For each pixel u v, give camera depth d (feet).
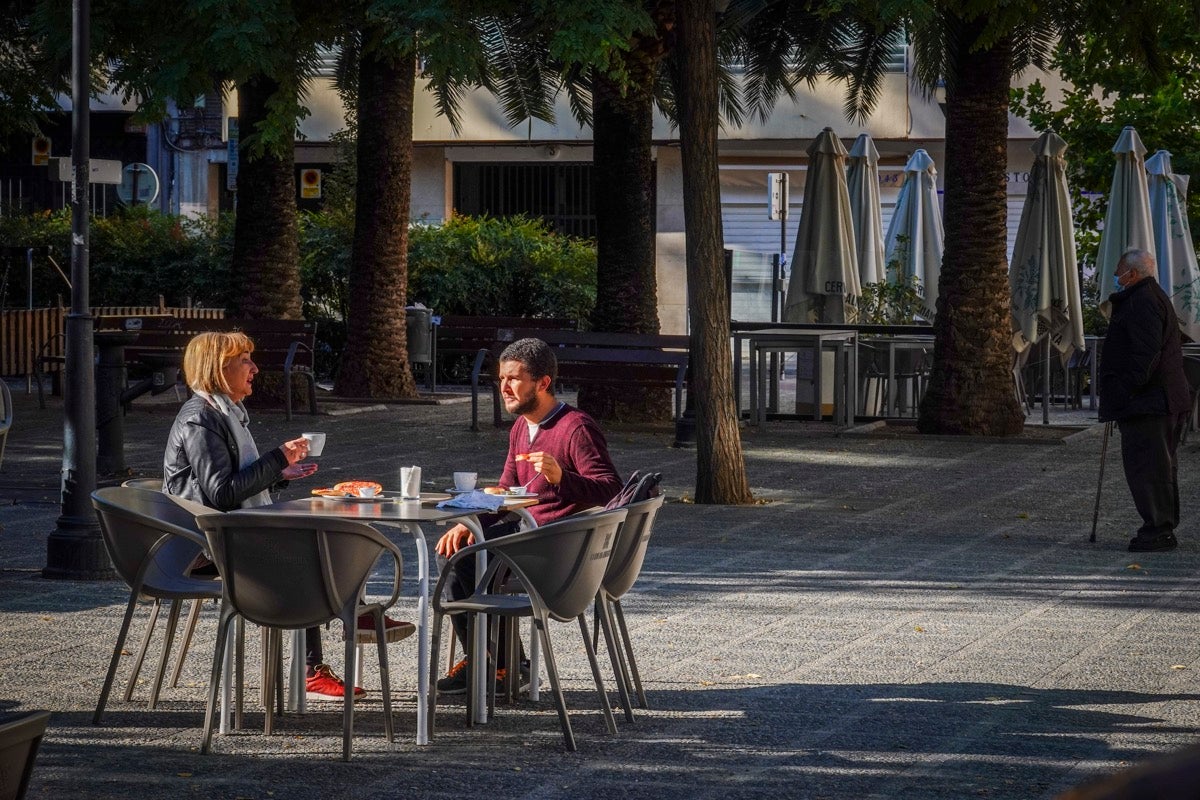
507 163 117.91
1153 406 34.14
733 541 35.29
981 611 27.55
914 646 24.66
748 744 18.90
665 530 36.86
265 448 52.34
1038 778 17.33
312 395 64.75
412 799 16.46
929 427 58.70
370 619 21.44
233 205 119.65
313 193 112.27
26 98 68.95
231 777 17.34
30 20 40.37
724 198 113.09
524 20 41.19
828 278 68.18
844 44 77.82
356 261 70.95
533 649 21.75
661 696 21.61
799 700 21.22
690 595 28.99
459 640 22.70
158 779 17.20
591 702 21.43
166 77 38.27
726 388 41.37
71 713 20.48
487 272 91.66
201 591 20.17
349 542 18.39
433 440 55.62
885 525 37.91
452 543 22.33
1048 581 30.63
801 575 31.07
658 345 58.34
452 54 38.52
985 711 20.53
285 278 69.62
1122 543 35.63
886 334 66.13
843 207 68.49
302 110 41.52
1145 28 46.44
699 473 41.73
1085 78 82.79
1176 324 34.65
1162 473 34.30
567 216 118.01
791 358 102.53
